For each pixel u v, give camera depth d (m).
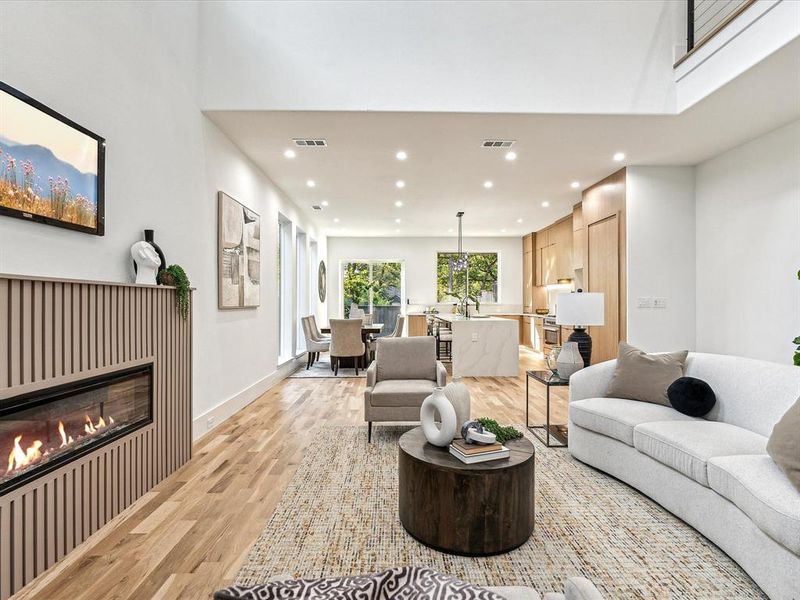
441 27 3.71
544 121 3.89
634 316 5.14
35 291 1.73
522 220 8.77
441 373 3.73
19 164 1.83
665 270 5.14
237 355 4.48
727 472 1.80
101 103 2.40
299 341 8.20
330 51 3.67
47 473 1.77
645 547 1.95
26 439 1.73
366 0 3.70
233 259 4.29
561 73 3.72
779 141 4.01
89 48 2.31
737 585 1.69
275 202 6.04
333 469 2.86
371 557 1.87
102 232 2.34
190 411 3.03
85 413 2.06
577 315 3.50
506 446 2.17
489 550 1.89
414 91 3.69
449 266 11.13
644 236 5.16
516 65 3.72
